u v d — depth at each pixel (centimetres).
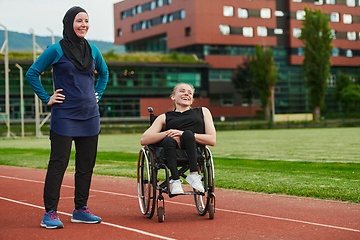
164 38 7069
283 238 461
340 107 7238
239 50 6675
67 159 535
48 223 516
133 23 7506
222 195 759
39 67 521
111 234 486
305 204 659
